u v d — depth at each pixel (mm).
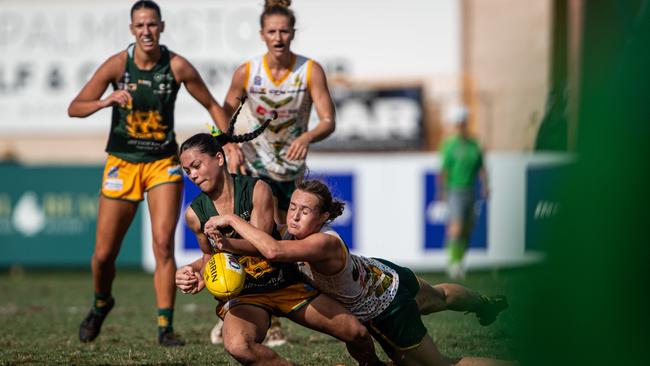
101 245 23453
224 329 17297
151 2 22703
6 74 50844
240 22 49219
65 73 50719
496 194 46812
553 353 14289
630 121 13820
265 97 23906
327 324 17547
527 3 49250
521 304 14750
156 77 22969
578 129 14203
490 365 17859
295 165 24328
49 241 48281
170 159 23500
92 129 51125
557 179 14375
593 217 13906
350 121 49250
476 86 49188
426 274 46250
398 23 49688
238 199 17656
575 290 14078
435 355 18109
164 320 23359
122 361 20719
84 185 48188
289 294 17625
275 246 16453
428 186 46844
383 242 47000
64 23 50469
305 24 50000
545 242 14336
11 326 28078
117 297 37031
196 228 17953
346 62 49875
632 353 13828
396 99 49062
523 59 48875
